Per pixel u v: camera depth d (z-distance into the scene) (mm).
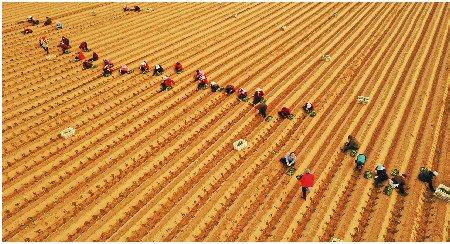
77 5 33750
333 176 17156
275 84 23406
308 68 25031
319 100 22016
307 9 33781
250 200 15938
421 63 25406
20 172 17109
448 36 28578
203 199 16031
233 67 25016
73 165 17375
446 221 14969
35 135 19125
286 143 18938
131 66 24781
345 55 26500
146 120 20234
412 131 19562
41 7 33188
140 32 29188
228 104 21500
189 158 18031
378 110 21047
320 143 18891
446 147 18656
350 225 14930
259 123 20172
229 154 18188
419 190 16344
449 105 21438
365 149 18578
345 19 31969
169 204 15820
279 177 17062
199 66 24984
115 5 33969
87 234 14562
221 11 33125
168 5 34188
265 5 34469
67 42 26203
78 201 15781
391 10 33562
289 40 28500
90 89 22609
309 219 15242
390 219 15242
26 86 22688
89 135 19141
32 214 15242
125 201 15836
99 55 25922
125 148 18422
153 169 17422
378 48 27359
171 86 22703
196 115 20688
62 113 20672
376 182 16641
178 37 28562
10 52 25938
